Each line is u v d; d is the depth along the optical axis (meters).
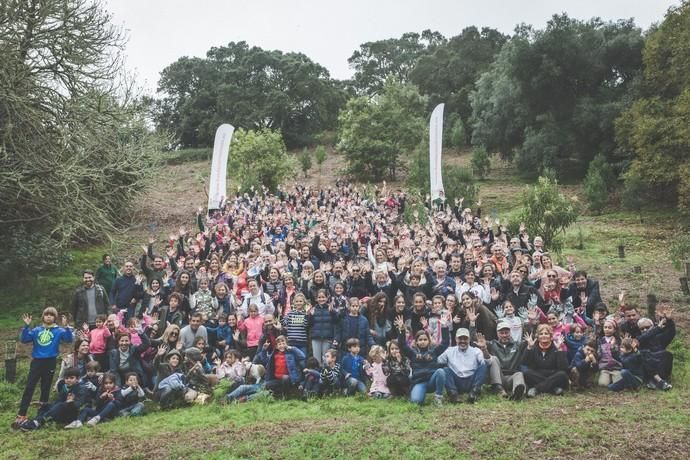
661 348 9.97
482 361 9.57
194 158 67.25
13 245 19.58
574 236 27.42
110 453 7.75
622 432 7.32
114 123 19.97
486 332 10.82
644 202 32.47
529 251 14.89
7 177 16.91
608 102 41.00
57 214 18.53
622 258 22.69
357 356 10.46
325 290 11.06
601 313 10.79
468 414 8.49
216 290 12.38
